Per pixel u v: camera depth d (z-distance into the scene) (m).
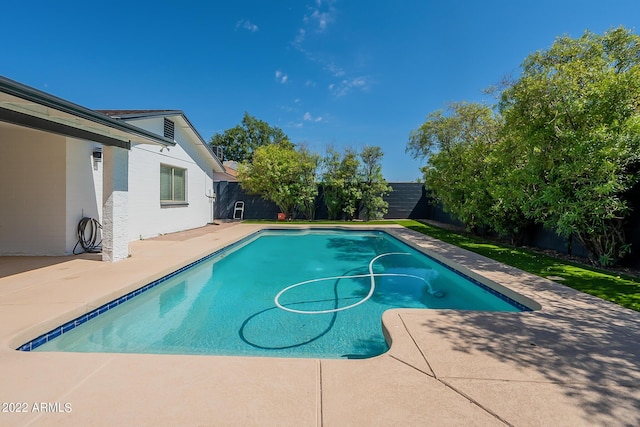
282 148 15.75
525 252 6.86
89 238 6.32
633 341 2.51
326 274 6.17
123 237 5.64
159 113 8.78
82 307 3.24
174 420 1.59
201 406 1.70
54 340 2.91
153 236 9.02
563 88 5.30
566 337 2.59
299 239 10.70
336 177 14.95
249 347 3.17
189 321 3.84
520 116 6.01
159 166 9.34
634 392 1.84
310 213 15.65
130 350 3.08
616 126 4.83
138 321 3.83
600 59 5.42
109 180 5.35
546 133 5.56
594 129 4.94
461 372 2.05
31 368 2.07
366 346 3.23
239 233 9.92
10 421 1.56
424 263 7.14
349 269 6.58
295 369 2.09
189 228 11.38
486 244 8.08
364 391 1.85
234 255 7.99
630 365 2.14
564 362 2.18
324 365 2.14
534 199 5.99
